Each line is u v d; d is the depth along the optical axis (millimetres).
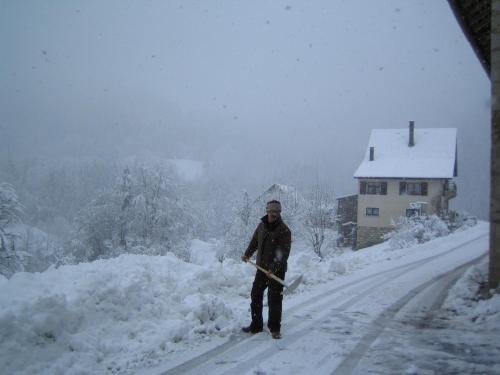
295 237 36000
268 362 4062
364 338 4887
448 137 42062
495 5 6527
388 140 43281
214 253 33469
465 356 4199
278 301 4988
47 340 4172
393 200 39688
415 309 6469
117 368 3949
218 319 5371
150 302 5629
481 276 8477
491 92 6492
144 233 29547
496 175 6434
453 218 34156
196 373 3789
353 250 41000
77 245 28703
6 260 22203
